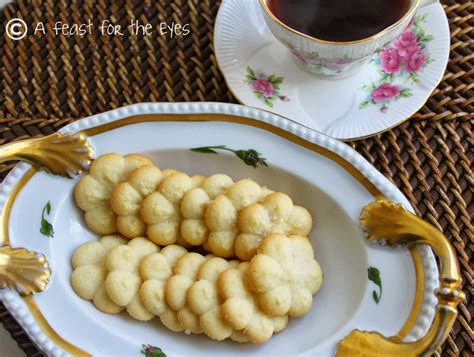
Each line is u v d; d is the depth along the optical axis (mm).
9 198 389
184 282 367
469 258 404
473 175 424
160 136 403
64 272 384
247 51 453
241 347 370
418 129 437
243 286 363
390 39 408
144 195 391
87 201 395
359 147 434
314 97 440
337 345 356
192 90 458
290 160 393
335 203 385
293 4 424
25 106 451
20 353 409
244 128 398
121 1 482
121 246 385
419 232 359
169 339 373
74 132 398
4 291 365
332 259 390
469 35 464
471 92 445
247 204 380
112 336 367
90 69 464
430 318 348
